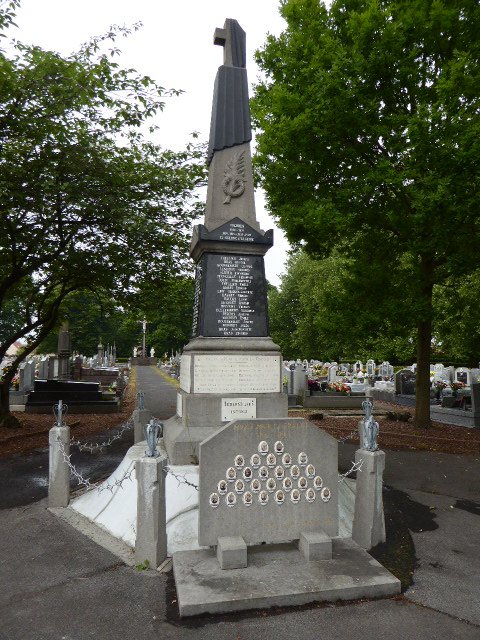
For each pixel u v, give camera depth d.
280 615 3.79
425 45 11.54
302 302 41.72
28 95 10.21
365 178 10.77
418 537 5.57
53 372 23.73
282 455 4.72
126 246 12.86
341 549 4.85
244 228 7.79
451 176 9.36
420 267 12.66
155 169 12.32
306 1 12.22
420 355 13.53
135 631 3.60
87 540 5.42
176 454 6.48
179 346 71.75
